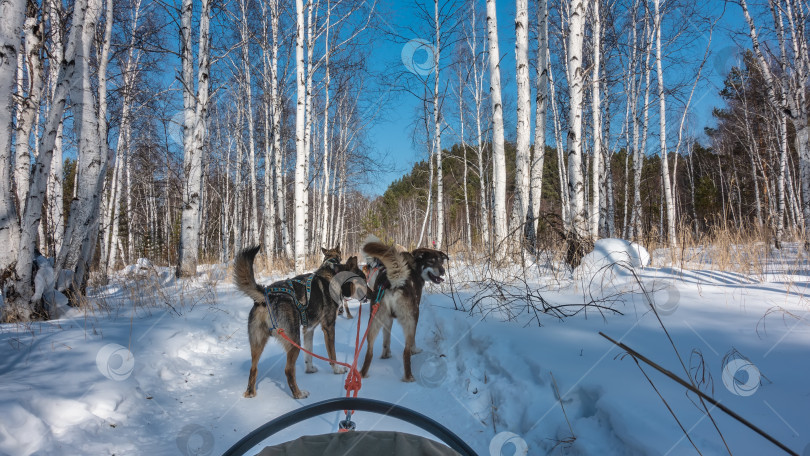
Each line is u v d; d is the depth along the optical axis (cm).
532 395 328
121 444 310
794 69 1109
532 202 1214
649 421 243
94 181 745
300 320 436
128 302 748
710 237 910
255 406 391
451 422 344
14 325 553
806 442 209
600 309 498
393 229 5316
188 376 471
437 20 1938
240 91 2119
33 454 269
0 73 549
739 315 433
